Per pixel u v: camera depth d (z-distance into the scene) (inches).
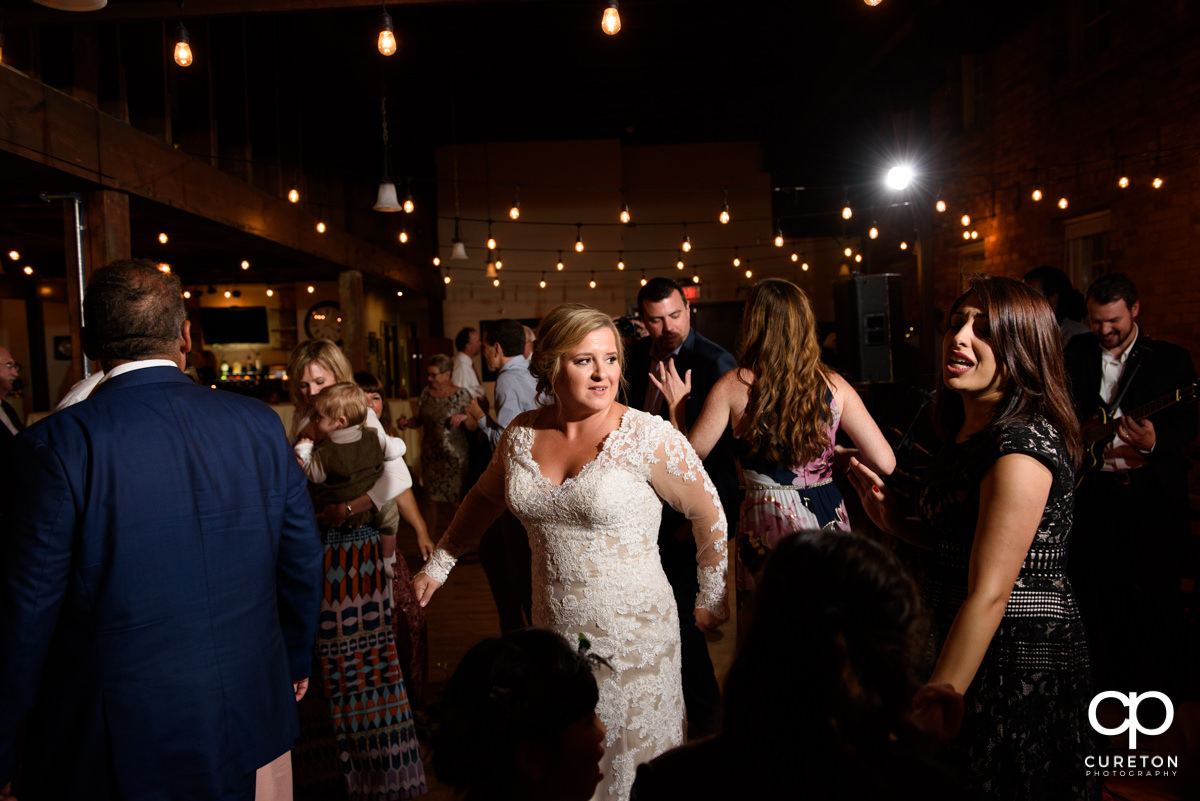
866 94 429.4
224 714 59.0
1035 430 55.1
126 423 58.1
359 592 97.6
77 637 55.6
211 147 254.1
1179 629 112.1
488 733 42.1
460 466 229.8
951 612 58.4
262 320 522.0
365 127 430.9
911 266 439.8
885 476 91.2
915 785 33.8
